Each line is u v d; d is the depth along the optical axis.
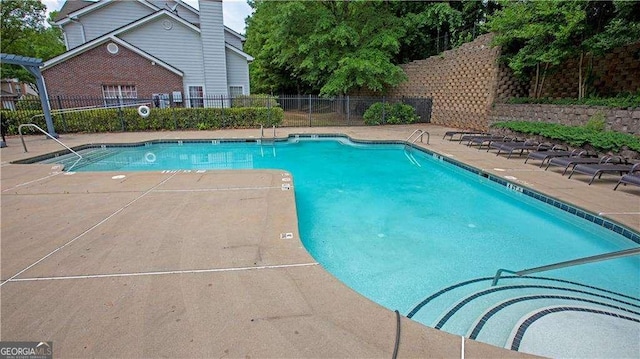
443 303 3.02
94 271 2.61
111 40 13.66
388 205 5.79
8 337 1.89
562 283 3.29
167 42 15.06
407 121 15.16
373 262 3.83
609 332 2.31
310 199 6.11
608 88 9.07
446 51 14.20
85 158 8.91
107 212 3.93
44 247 3.02
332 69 15.30
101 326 1.98
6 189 4.84
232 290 2.37
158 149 10.30
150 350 1.79
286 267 2.70
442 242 4.36
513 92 11.86
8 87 27.48
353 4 13.88
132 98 14.15
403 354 1.78
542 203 5.19
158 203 4.25
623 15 7.44
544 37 9.36
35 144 9.24
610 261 3.72
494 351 1.81
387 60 14.79
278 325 2.00
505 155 8.23
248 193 4.70
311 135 12.01
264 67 23.58
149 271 2.62
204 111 12.66
